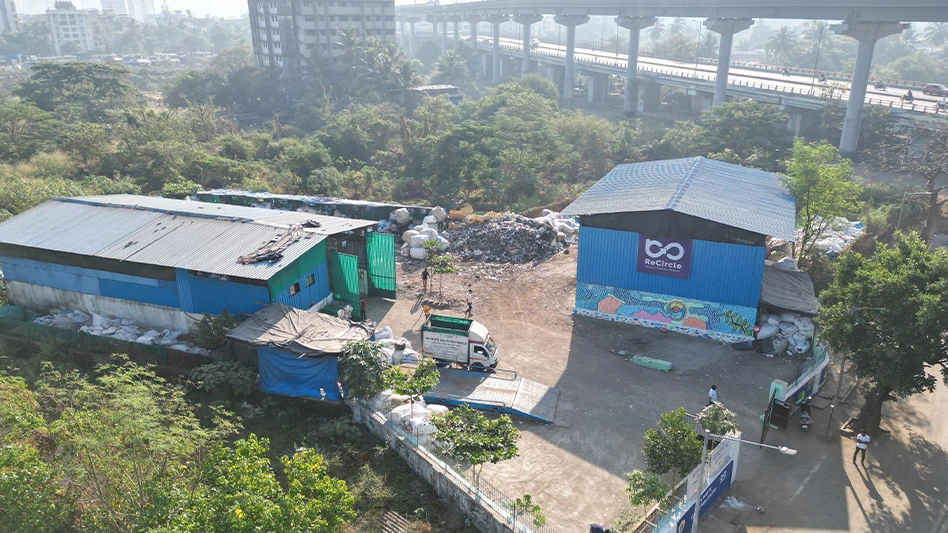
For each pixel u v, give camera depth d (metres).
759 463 26.23
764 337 34.41
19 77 168.75
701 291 35.31
